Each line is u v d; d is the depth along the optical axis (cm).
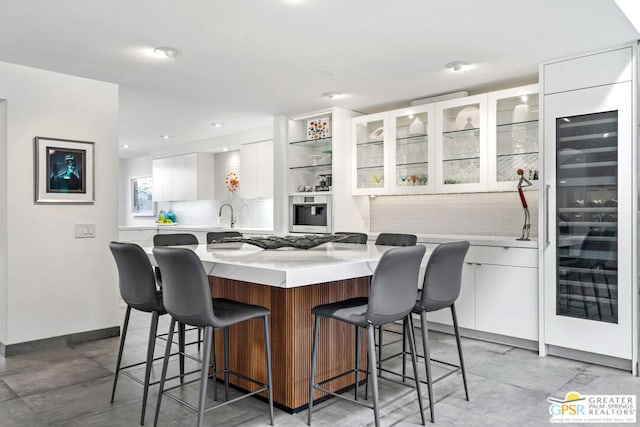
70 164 396
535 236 429
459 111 438
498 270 392
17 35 307
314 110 532
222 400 279
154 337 251
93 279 410
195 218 856
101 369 333
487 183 416
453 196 487
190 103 498
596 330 339
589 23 289
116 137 425
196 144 774
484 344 397
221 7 265
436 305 254
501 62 365
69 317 395
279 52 340
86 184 405
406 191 473
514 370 332
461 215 480
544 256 364
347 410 264
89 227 407
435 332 439
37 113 379
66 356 364
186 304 217
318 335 269
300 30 299
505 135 407
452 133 444
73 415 258
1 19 281
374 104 503
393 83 421
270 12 272
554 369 334
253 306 246
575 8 268
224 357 283
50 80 387
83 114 405
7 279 364
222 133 694
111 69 380
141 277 252
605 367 338
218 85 428
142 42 320
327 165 536
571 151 352
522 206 436
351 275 236
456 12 273
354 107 518
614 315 333
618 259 329
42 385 303
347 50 336
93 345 394
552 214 360
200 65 369
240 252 294
